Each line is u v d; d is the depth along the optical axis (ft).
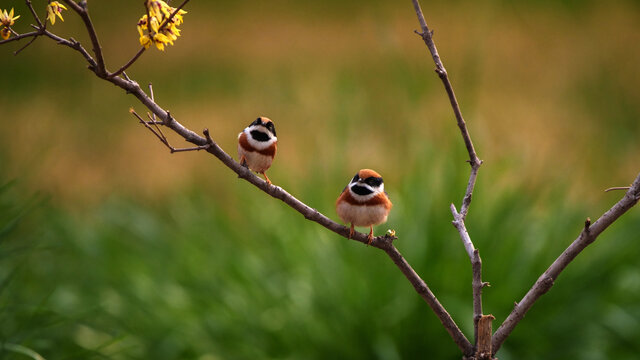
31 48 73.51
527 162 38.47
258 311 31.96
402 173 35.94
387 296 30.17
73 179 51.80
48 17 11.87
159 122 12.68
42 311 26.40
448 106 52.85
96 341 30.96
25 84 67.36
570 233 32.19
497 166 34.42
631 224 33.53
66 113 61.87
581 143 53.67
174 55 74.28
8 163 37.29
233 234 36.96
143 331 32.24
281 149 50.16
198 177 47.98
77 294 34.24
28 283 34.22
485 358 13.32
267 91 61.77
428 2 83.82
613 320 30.76
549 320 30.25
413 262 30.32
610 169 48.57
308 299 31.32
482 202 31.86
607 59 70.08
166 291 33.96
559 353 29.96
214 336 31.58
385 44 49.62
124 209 43.16
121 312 33.14
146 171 53.72
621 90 63.93
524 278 30.17
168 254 37.09
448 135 35.76
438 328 29.19
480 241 30.37
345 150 37.68
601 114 59.62
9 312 25.58
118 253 37.83
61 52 73.51
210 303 32.65
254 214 37.01
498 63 69.51
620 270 32.19
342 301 30.32
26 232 37.32
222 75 69.21
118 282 35.29
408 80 44.19
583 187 44.80
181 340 31.81
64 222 39.99
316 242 32.81
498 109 60.29
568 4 83.71
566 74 67.51
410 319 29.43
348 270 30.94
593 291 31.37
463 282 29.73
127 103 64.49
